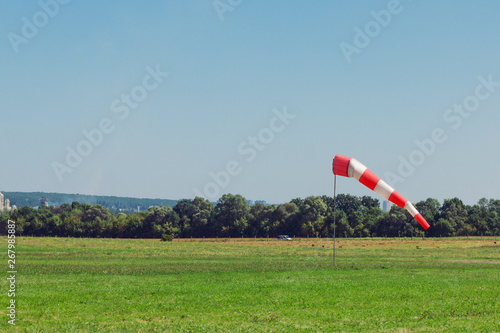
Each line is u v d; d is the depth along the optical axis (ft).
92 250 360.07
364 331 101.40
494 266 255.50
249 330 101.45
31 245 401.70
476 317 115.96
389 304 133.08
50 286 168.45
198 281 186.50
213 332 99.96
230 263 263.90
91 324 107.86
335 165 238.68
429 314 118.42
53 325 106.83
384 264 261.85
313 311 123.95
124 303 135.44
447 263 272.72
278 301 138.62
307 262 273.13
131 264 252.21
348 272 223.51
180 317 117.70
